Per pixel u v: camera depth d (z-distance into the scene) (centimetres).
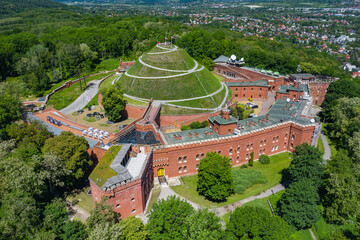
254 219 6203
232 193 8512
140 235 5547
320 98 16488
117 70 19750
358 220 7225
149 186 8244
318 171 8206
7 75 18362
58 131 10750
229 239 5866
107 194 6481
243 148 9756
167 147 8569
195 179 9094
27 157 7881
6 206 6212
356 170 8531
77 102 14575
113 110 11981
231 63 19712
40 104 14162
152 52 15575
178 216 6034
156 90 13562
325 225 7412
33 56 17788
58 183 7475
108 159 7644
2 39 19675
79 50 19262
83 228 6034
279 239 5838
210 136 9575
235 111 12850
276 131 10362
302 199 7194
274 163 10169
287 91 14575
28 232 5800
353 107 11788
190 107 13062
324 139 12369
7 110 10944
